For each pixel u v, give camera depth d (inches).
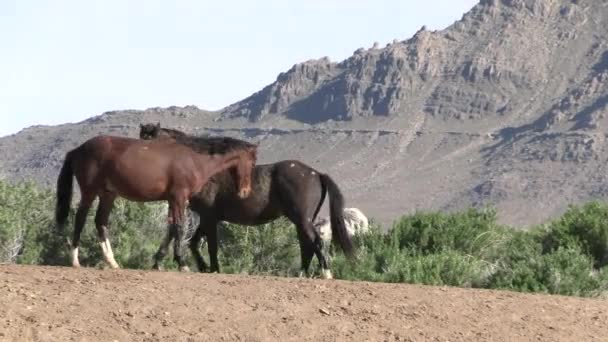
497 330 413.7
